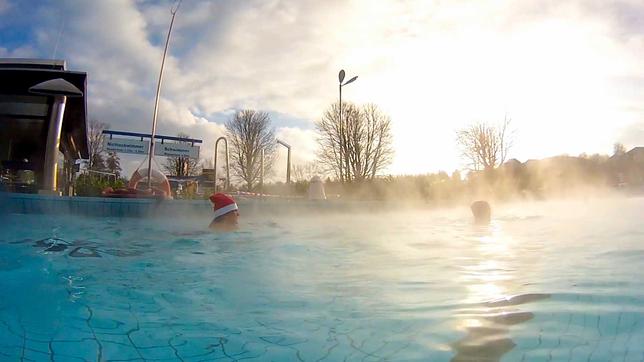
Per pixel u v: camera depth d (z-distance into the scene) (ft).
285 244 16.87
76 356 5.35
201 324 6.75
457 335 6.10
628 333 6.04
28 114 31.30
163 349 5.66
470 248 15.67
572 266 11.30
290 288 9.27
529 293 8.36
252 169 115.24
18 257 12.29
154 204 26.48
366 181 86.43
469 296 8.31
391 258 13.44
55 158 30.14
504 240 18.16
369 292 8.82
